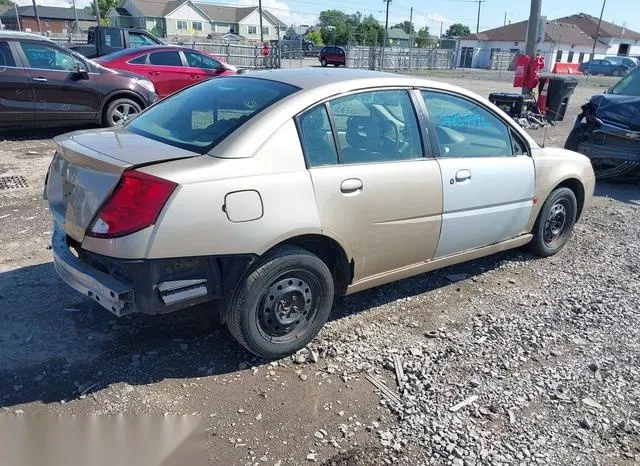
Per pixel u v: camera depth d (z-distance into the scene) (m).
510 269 5.10
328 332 3.82
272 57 30.52
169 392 3.12
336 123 3.52
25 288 4.20
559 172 5.04
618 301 4.51
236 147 3.14
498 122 4.57
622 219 6.91
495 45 71.38
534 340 3.83
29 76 9.34
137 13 78.75
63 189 3.32
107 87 10.15
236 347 3.58
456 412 3.06
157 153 3.09
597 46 69.81
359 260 3.69
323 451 2.74
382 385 3.27
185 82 12.85
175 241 2.89
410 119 3.92
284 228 3.20
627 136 8.02
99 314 3.88
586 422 3.02
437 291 4.57
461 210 4.21
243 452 2.71
